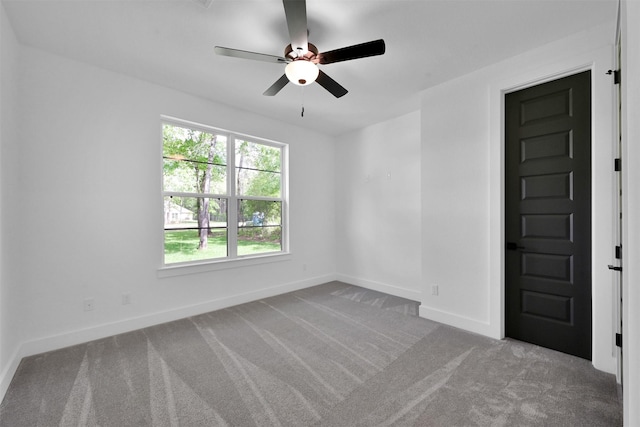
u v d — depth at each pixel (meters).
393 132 3.97
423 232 3.05
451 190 2.82
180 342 2.48
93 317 2.53
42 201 2.30
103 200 2.59
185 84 2.91
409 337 2.56
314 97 3.24
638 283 0.68
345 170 4.65
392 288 3.96
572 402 1.68
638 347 0.65
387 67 2.59
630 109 0.85
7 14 1.89
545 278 2.36
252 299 3.66
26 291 2.22
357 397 1.75
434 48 2.30
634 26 0.73
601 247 2.01
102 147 2.59
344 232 4.67
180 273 3.05
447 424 1.52
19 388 1.83
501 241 2.51
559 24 2.02
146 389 1.82
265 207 3.99
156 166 2.90
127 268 2.72
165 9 1.85
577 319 2.21
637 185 0.70
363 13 1.89
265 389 1.83
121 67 2.58
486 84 2.58
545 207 2.35
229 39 2.17
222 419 1.57
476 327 2.65
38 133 2.28
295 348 2.37
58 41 2.20
